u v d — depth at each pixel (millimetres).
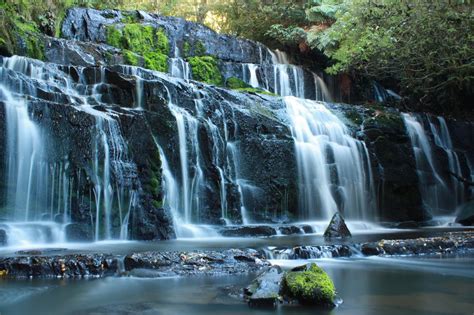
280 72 21016
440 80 21406
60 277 6953
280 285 5898
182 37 20125
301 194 14930
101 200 10797
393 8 15406
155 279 6883
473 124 21047
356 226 14461
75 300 5734
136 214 11219
